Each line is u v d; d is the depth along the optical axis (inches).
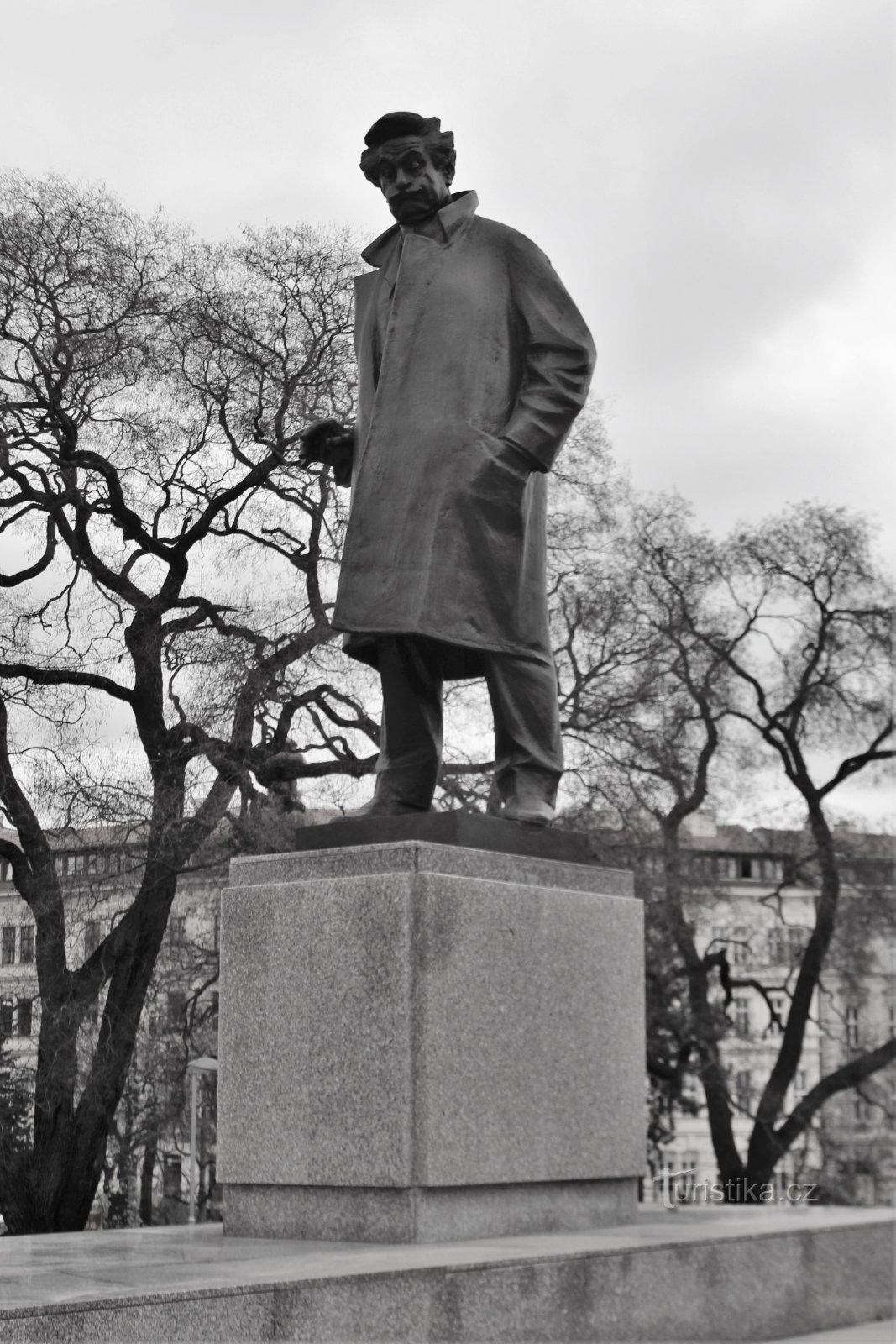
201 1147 880.3
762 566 1066.1
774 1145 995.9
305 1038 249.6
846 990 1070.4
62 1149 797.9
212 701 815.1
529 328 278.8
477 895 253.3
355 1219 241.1
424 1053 240.4
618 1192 276.2
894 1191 999.6
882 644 1069.8
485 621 275.1
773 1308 258.8
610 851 890.7
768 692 1073.5
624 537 984.3
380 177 286.0
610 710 900.0
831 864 1046.4
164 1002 866.1
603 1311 223.5
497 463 272.2
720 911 1070.4
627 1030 279.1
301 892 254.7
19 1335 161.8
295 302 866.1
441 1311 200.4
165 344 862.5
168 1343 172.9
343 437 298.2
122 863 812.0
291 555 858.8
